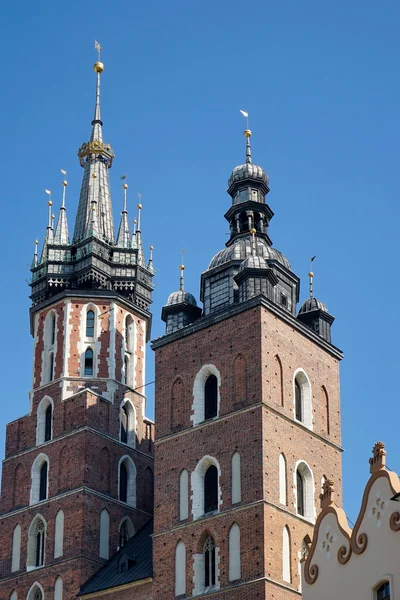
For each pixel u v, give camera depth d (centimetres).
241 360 8469
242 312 8619
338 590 6116
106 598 8531
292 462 8288
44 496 9525
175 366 8894
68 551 9038
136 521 9581
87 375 10012
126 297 10569
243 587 7656
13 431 10000
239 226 9662
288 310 8994
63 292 10306
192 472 8369
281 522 7938
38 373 10150
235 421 8288
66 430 9619
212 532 8025
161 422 8762
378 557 5922
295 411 8562
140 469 9862
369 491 6100
